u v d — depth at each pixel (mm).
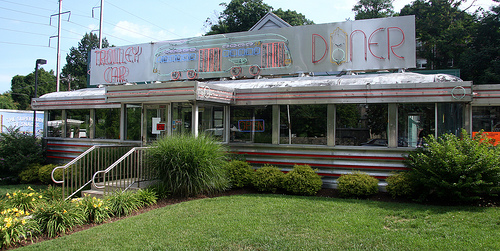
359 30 11156
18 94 55688
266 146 10289
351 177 8508
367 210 6945
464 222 5988
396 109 9078
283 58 11914
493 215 6340
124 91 10453
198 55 13234
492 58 24969
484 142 7266
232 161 9625
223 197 8359
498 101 8375
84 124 13070
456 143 7562
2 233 5676
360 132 9422
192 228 5984
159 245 5254
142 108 11219
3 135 13172
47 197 8359
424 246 4930
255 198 8188
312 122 9906
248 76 12406
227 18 36531
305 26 11688
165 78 13859
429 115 8875
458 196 7207
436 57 33000
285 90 10016
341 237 5375
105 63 15180
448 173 7254
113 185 8664
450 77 8914
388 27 10891
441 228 5691
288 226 5965
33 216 6457
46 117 13984
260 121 10484
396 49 10797
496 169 6879
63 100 13297
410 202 7883
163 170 8344
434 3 31484
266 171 9188
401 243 5066
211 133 10383
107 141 12258
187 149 8266
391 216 6555
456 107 8711
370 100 9125
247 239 5379
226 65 12742
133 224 6309
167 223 6305
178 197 8469
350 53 11234
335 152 9562
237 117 10789
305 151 9875
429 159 7555
